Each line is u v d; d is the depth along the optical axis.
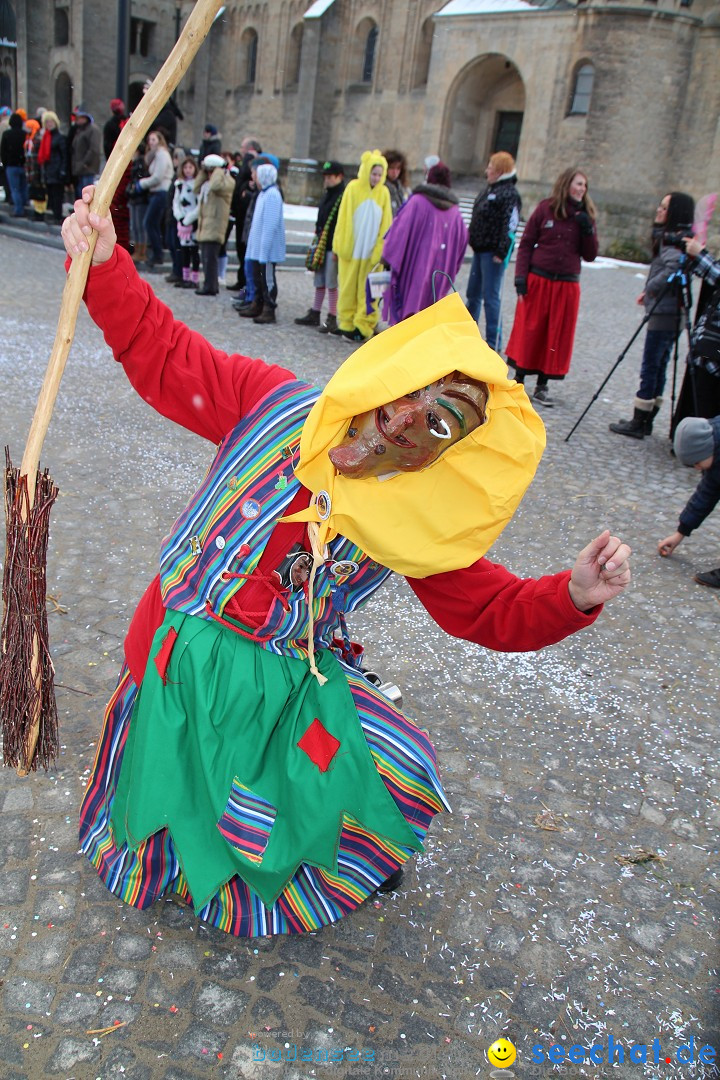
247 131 39.03
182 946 2.03
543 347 7.11
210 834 1.79
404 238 7.07
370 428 1.53
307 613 1.77
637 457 6.14
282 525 1.73
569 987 2.06
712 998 2.07
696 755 3.00
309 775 1.75
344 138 34.97
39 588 1.86
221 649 1.77
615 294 15.93
